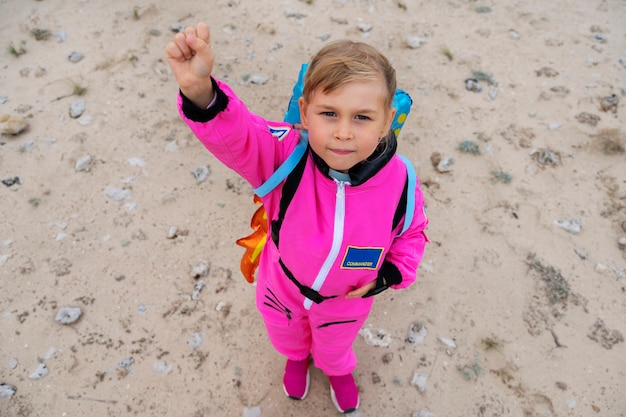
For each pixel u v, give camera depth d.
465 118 3.48
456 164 3.21
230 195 3.00
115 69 3.64
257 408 2.28
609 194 3.10
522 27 4.18
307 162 1.40
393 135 1.38
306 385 2.32
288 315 1.84
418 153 3.26
